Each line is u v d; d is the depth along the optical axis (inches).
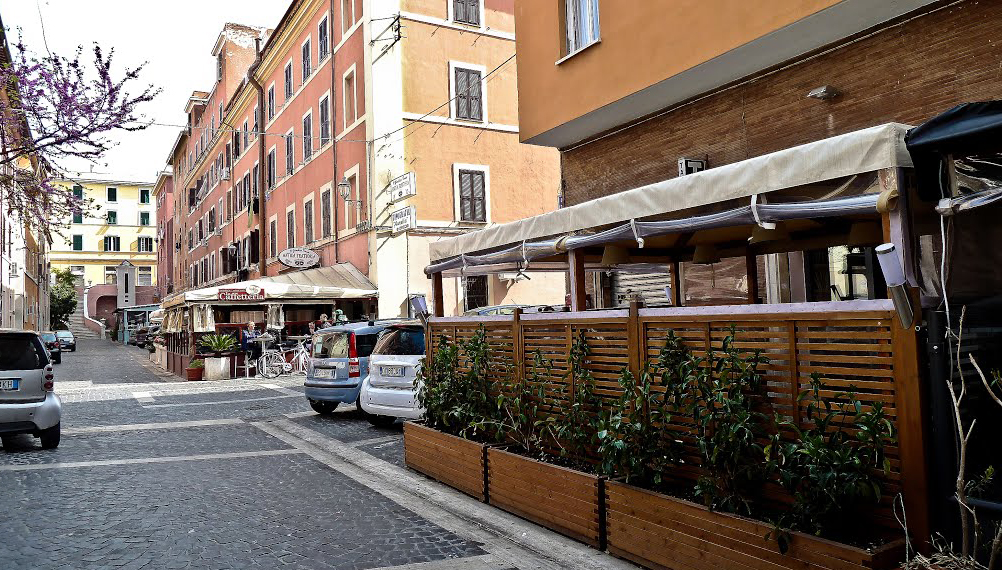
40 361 392.2
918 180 148.7
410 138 953.5
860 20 302.4
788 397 169.2
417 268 947.3
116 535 230.1
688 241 323.0
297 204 1204.5
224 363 861.8
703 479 177.5
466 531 235.3
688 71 361.4
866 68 313.4
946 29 282.7
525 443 259.3
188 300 868.0
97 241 3144.7
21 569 198.2
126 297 2596.0
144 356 1524.4
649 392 197.8
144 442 416.5
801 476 155.3
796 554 152.8
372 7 940.0
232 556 209.5
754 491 177.2
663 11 374.0
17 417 378.3
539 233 261.7
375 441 410.9
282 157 1278.3
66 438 430.6
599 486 211.2
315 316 1051.3
